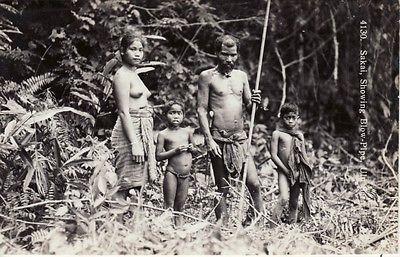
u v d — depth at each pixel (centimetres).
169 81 871
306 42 998
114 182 527
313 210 632
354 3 921
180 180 559
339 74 979
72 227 487
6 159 555
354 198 682
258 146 882
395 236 571
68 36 813
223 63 563
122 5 845
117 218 515
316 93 1005
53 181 549
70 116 740
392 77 878
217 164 566
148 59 870
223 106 562
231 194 597
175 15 901
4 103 667
